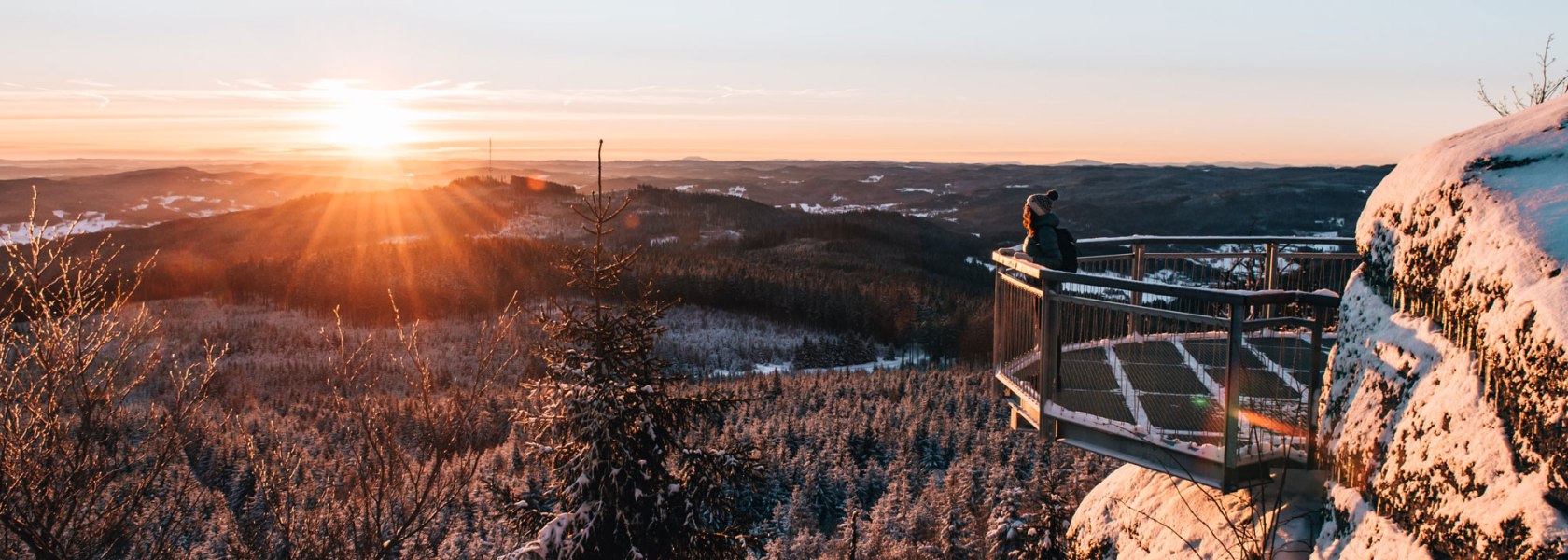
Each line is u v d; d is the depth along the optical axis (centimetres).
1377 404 450
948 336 10756
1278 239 819
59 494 449
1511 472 332
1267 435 553
